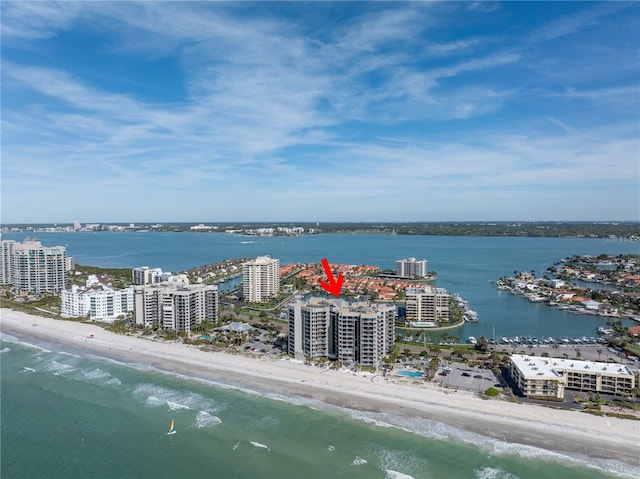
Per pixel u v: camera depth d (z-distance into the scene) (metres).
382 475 145.88
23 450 162.88
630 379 197.00
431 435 168.38
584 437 164.88
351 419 181.00
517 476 144.50
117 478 146.50
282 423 178.88
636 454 154.75
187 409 191.75
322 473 147.25
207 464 152.75
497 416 180.38
